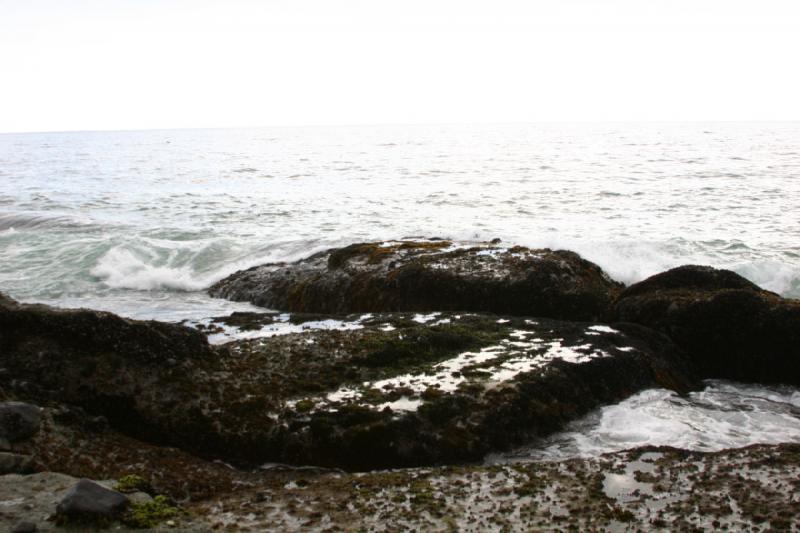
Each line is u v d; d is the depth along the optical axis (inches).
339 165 2226.9
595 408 366.6
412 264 580.7
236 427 324.2
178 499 272.8
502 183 1569.9
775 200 1225.4
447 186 1529.3
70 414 316.8
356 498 268.5
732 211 1114.7
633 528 241.4
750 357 442.0
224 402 338.0
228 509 258.4
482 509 257.0
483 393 344.2
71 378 343.6
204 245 840.3
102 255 819.4
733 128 5851.4
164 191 1547.7
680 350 455.8
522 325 454.6
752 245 832.9
